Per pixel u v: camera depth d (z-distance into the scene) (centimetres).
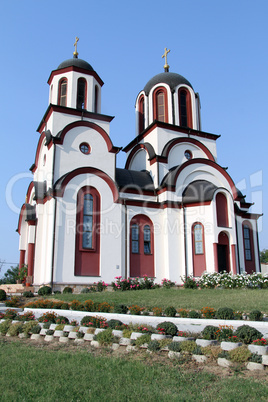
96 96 2814
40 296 1952
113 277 2272
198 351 835
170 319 1277
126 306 1498
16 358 853
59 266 2134
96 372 747
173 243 2491
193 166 2722
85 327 1091
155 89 3042
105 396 616
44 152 2658
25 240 2670
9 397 611
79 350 941
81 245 2231
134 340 959
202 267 2423
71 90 2636
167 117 2961
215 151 3045
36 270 2267
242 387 656
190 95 3072
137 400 602
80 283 2170
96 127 2511
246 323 1161
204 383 691
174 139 2825
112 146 2508
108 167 2491
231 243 2452
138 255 2450
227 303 1533
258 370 748
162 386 676
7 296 1938
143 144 2902
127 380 702
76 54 2903
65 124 2520
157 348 898
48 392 632
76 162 2405
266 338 908
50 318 1220
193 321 1242
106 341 976
